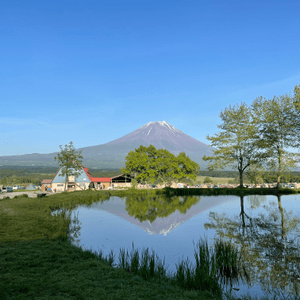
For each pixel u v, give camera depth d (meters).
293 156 42.59
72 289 6.83
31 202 29.73
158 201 39.31
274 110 43.78
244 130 48.78
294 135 41.94
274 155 44.25
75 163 63.44
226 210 28.19
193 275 8.88
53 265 9.04
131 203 36.44
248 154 47.81
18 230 14.52
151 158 71.94
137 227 19.67
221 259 10.52
